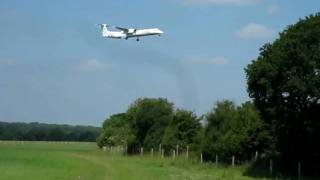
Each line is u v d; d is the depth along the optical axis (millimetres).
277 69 78688
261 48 83375
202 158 108812
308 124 79562
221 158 102812
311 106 78250
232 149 98000
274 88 79938
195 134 133750
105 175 73562
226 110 107812
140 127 158625
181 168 96938
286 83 77312
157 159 124688
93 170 84375
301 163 83312
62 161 109625
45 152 159500
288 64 78000
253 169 88688
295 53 76875
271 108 82062
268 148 93875
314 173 82000
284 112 81188
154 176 73688
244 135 96312
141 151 151250
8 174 70438
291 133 83188
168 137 135000
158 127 153750
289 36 79125
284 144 84938
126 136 170000
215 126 107625
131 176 72562
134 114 160125
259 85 82375
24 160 108812
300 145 83562
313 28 77438
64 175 71375
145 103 159500
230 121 104062
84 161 115062
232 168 93188
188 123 134625
